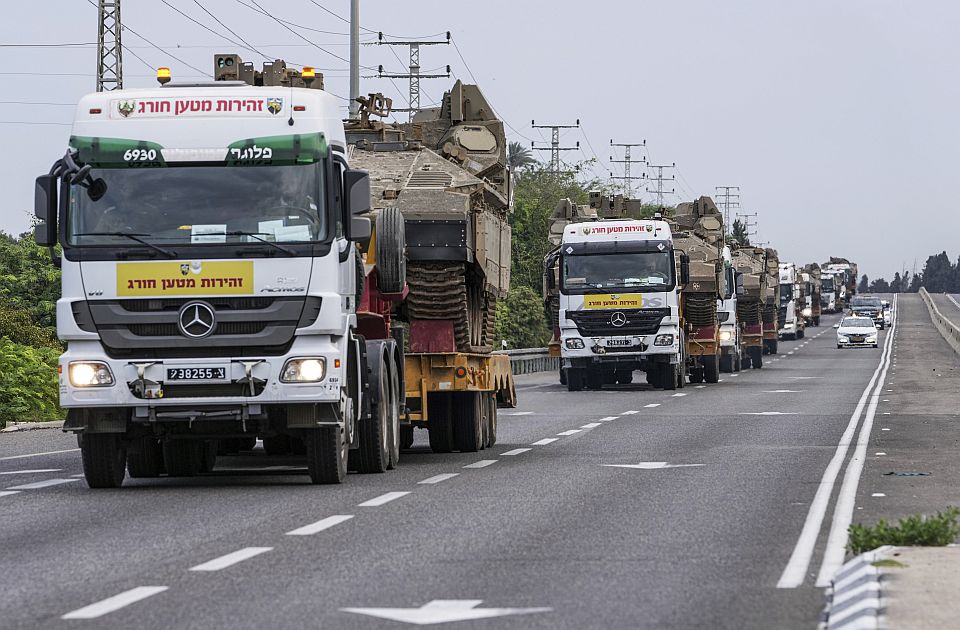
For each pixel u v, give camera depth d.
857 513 32.84
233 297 38.09
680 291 109.56
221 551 27.39
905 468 44.06
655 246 107.00
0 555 27.19
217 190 38.47
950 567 22.97
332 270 38.44
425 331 51.66
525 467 45.41
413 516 32.62
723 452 50.47
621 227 107.69
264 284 38.09
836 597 21.77
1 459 50.03
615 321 106.69
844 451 50.56
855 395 95.25
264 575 24.56
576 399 95.19
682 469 44.09
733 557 26.42
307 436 39.72
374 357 43.31
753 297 156.50
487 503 35.16
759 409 79.44
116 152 38.53
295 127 38.66
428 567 25.38
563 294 107.56
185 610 21.44
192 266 38.12
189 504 35.34
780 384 116.25
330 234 38.47
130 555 27.03
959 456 48.34
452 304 51.25
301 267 38.19
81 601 22.27
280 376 38.09
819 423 66.62
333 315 38.31
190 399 38.06
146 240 38.19
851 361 174.88
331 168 38.81
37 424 67.38
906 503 34.75
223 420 38.28
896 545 25.83
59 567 25.69
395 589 23.16
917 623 18.94
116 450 39.50
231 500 36.16
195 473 44.12
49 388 75.06
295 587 23.34
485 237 54.12
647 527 30.62
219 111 38.72
